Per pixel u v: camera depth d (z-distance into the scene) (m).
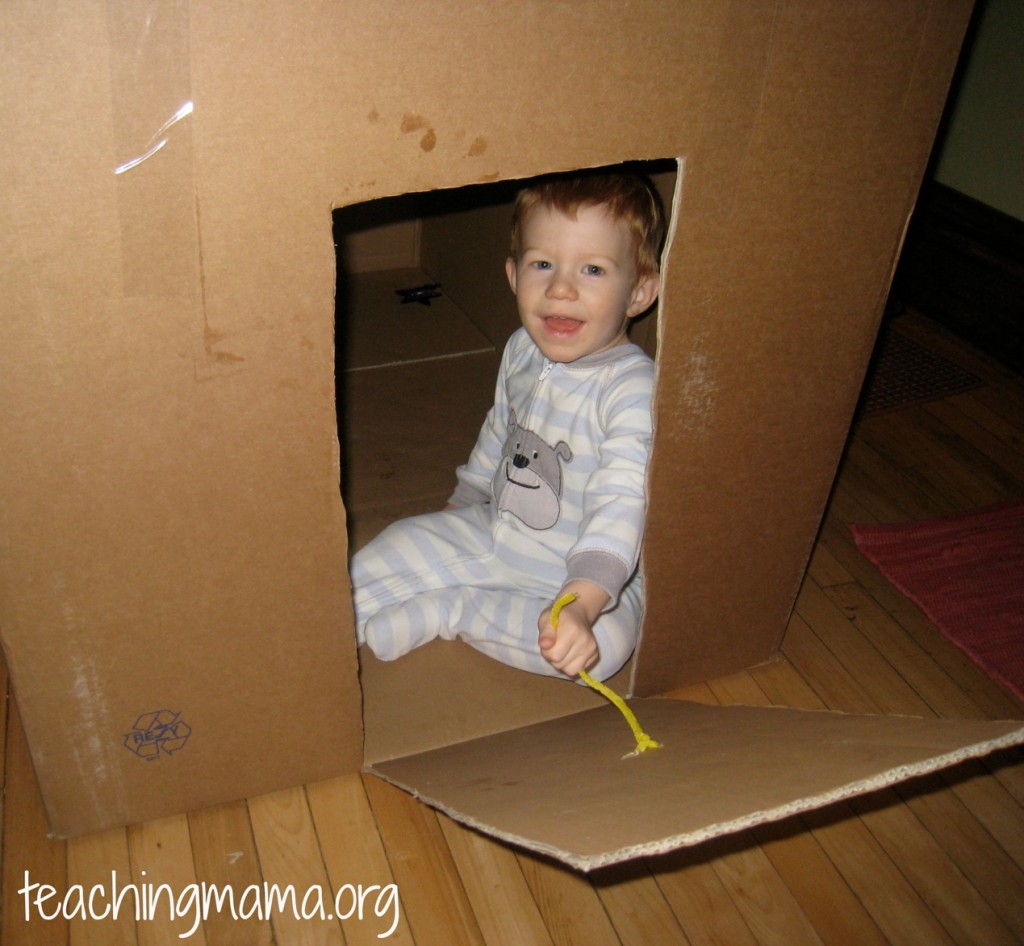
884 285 0.85
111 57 0.54
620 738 0.89
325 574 0.80
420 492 1.37
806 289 0.82
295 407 0.70
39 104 0.54
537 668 1.06
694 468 0.89
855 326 0.86
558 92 0.65
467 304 1.73
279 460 0.72
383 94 0.60
